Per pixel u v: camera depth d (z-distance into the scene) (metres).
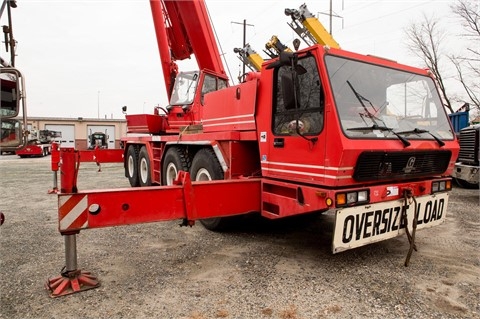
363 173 3.17
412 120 3.78
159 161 6.99
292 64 3.27
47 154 27.03
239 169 4.40
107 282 3.07
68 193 2.83
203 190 3.54
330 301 2.75
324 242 4.26
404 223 3.50
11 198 7.06
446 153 3.86
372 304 2.71
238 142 4.40
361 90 3.38
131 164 8.60
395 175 3.44
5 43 2.69
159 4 7.24
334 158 3.04
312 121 3.30
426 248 4.05
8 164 16.92
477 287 3.02
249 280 3.13
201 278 3.17
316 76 3.25
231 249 3.97
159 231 4.69
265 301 2.74
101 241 4.23
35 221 5.16
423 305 2.70
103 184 9.00
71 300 2.73
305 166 3.36
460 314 2.57
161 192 3.26
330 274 3.28
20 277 3.15
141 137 7.80
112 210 3.02
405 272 3.34
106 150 9.66
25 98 2.34
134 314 2.54
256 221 5.21
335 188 3.12
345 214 3.10
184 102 7.02
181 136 5.69
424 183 3.76
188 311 2.58
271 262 3.58
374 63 3.58
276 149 3.75
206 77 6.84
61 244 4.09
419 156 3.57
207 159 4.89
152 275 3.23
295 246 4.10
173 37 7.70
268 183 3.83
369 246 4.12
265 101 3.91
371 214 3.29
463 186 8.47
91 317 2.49
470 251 3.95
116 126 38.66
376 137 3.25
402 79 3.81
